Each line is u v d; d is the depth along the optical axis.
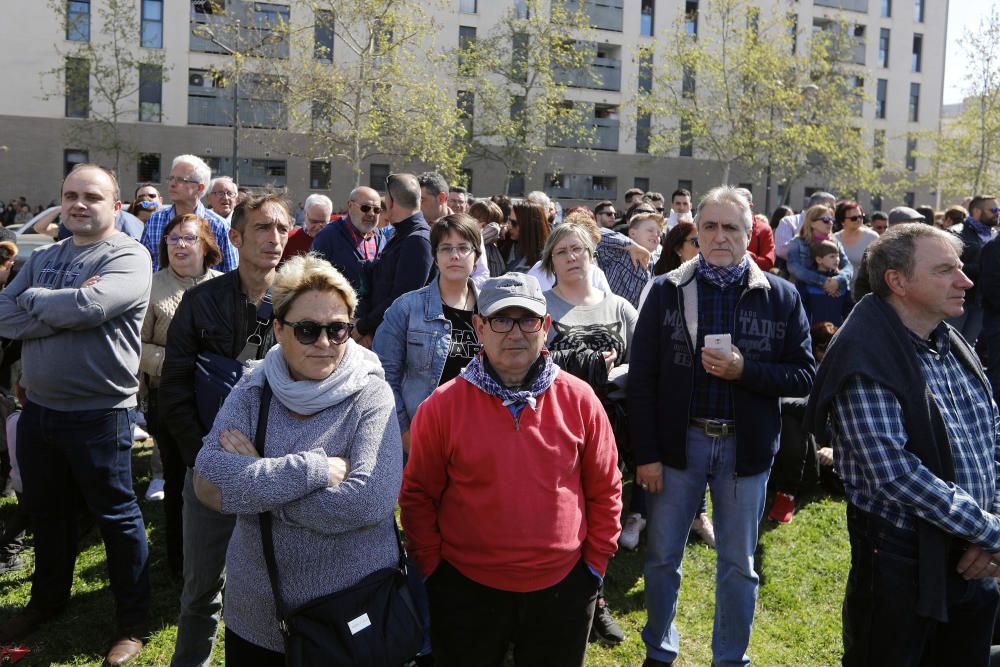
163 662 3.48
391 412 2.39
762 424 3.16
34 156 28.31
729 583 3.22
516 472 2.40
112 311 3.38
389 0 23.22
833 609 4.07
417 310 3.69
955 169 33.00
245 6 27.09
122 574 3.53
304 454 2.21
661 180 35.66
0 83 27.69
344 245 5.84
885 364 2.49
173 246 4.38
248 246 3.10
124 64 27.16
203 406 3.04
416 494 2.53
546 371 2.48
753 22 32.22
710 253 3.18
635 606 4.09
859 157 32.19
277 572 2.25
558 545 2.41
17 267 10.92
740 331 3.16
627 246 5.75
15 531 4.30
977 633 2.65
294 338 2.29
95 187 3.50
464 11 31.98
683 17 32.16
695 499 3.27
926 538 2.46
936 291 2.48
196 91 28.97
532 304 2.41
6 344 4.45
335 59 28.97
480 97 29.34
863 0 38.94
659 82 31.45
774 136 27.88
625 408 3.55
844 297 7.55
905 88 40.22
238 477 2.16
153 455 5.32
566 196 34.34
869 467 2.48
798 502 5.45
